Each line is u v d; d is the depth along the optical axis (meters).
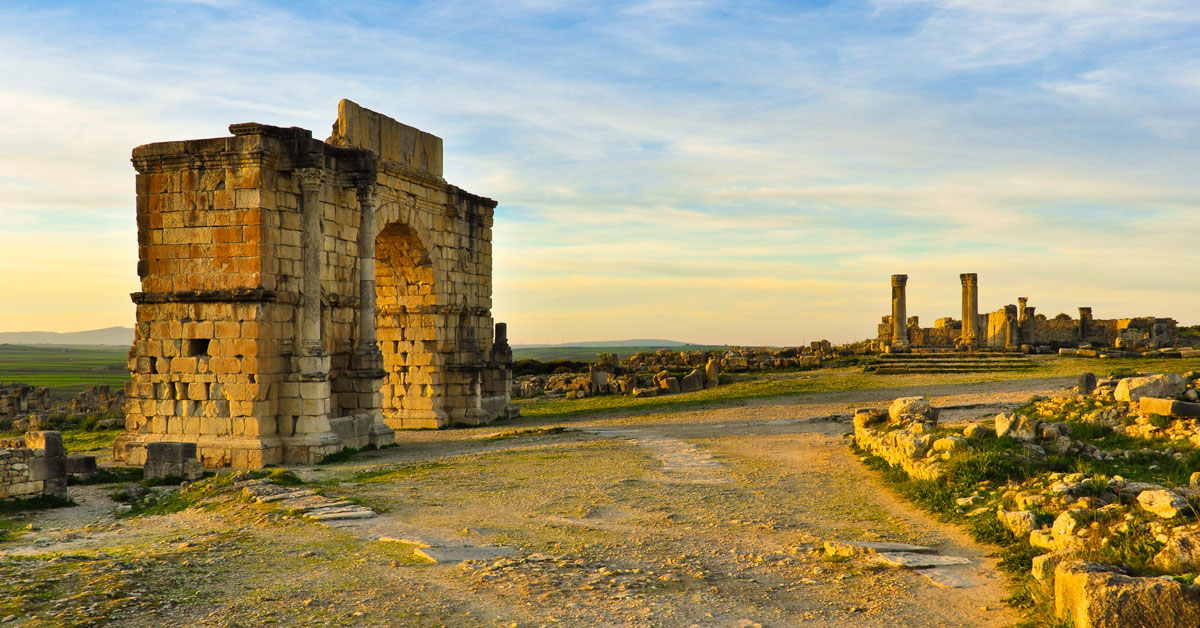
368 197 31.28
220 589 11.37
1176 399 20.75
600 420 39.56
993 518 14.12
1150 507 12.29
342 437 29.81
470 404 40.72
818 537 14.27
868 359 60.62
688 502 17.67
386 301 40.41
